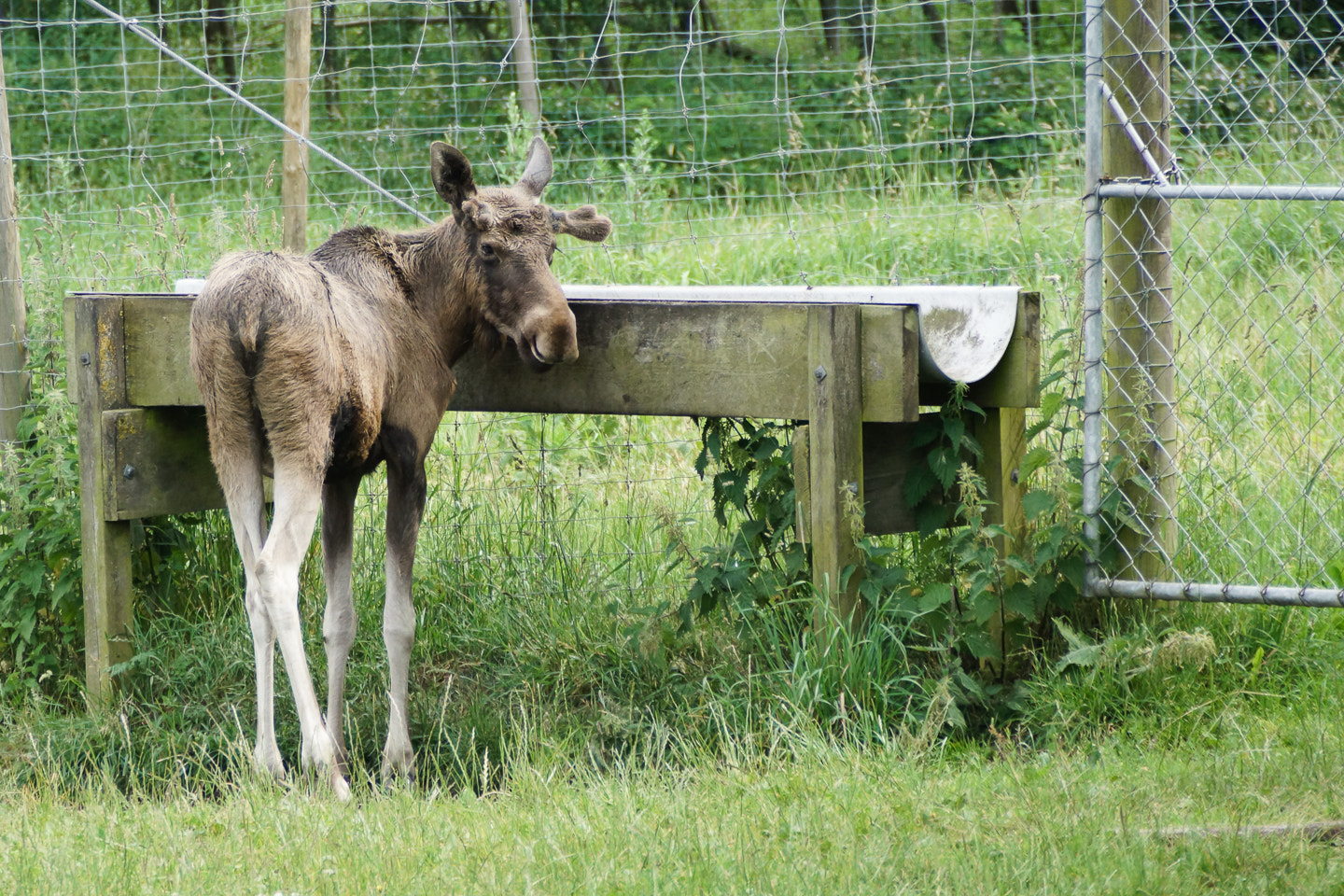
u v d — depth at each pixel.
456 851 9.21
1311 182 25.98
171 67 47.03
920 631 12.67
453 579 15.37
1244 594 11.86
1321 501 14.80
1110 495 12.45
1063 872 8.41
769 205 31.20
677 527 13.22
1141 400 12.77
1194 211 25.77
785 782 10.32
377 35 47.50
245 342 10.45
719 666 12.95
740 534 12.85
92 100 45.81
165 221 18.89
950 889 8.29
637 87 46.41
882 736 11.11
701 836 9.25
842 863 8.62
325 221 31.14
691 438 19.19
